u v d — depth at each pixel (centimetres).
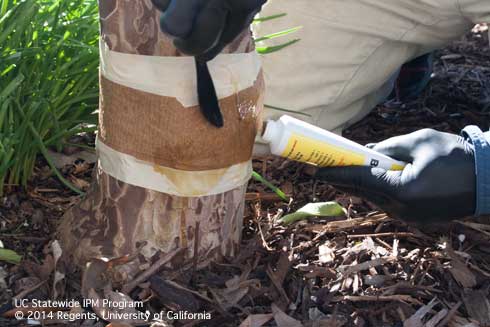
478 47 280
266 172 181
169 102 119
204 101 116
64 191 167
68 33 152
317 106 185
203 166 125
